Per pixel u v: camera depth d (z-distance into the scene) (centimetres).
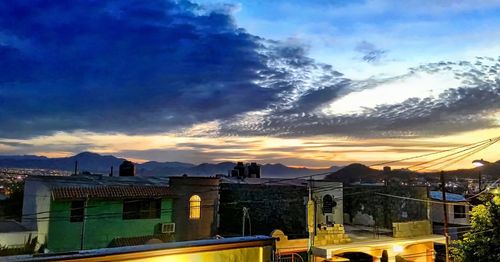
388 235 2550
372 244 2308
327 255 2120
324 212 2759
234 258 1398
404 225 2512
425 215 2753
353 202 3038
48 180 2712
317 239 2217
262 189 2981
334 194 2822
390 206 2828
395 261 2484
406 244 2423
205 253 1340
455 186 3641
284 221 2827
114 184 2866
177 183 2808
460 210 3219
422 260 2581
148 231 2650
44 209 2486
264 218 2930
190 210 2814
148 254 1222
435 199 3112
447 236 2070
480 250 1955
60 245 2353
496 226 1962
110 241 2506
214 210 2917
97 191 2520
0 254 2281
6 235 2381
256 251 1452
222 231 3083
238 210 3081
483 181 3403
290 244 2311
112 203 2544
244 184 3086
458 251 2078
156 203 2708
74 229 2408
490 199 2094
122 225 2564
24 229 2555
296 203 2803
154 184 2984
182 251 1286
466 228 3039
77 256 1107
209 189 2908
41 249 2372
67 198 2367
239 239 1418
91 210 2473
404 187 2808
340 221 2811
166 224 2683
